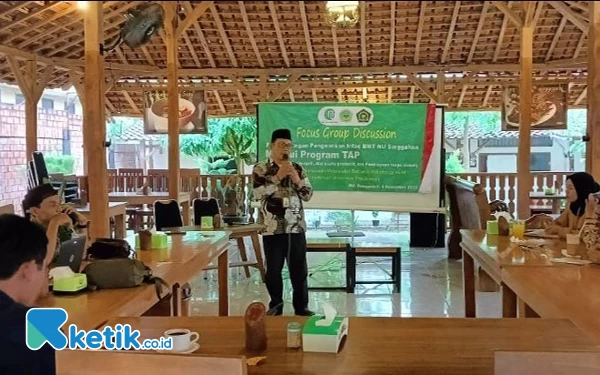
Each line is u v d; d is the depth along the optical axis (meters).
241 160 9.61
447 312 4.68
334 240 6.89
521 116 3.34
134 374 1.43
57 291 2.36
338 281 5.82
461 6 5.99
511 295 2.96
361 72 8.50
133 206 8.96
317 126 6.69
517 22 3.11
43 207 2.67
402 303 4.96
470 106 9.45
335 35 7.55
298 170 4.41
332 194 6.76
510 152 10.82
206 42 7.94
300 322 2.04
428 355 1.73
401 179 6.67
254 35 7.69
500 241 3.57
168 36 4.47
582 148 10.59
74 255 2.55
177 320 2.10
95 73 2.23
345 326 1.91
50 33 6.71
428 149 6.61
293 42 7.89
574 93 9.11
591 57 3.20
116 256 2.67
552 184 8.52
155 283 2.54
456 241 6.89
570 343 1.80
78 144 10.24
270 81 8.98
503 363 1.40
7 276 1.67
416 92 9.18
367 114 6.64
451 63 8.30
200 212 5.92
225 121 12.44
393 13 6.59
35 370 1.55
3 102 8.97
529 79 3.25
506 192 8.44
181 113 8.91
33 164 6.54
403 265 6.57
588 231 2.97
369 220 8.80
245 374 1.39
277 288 4.36
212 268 5.37
